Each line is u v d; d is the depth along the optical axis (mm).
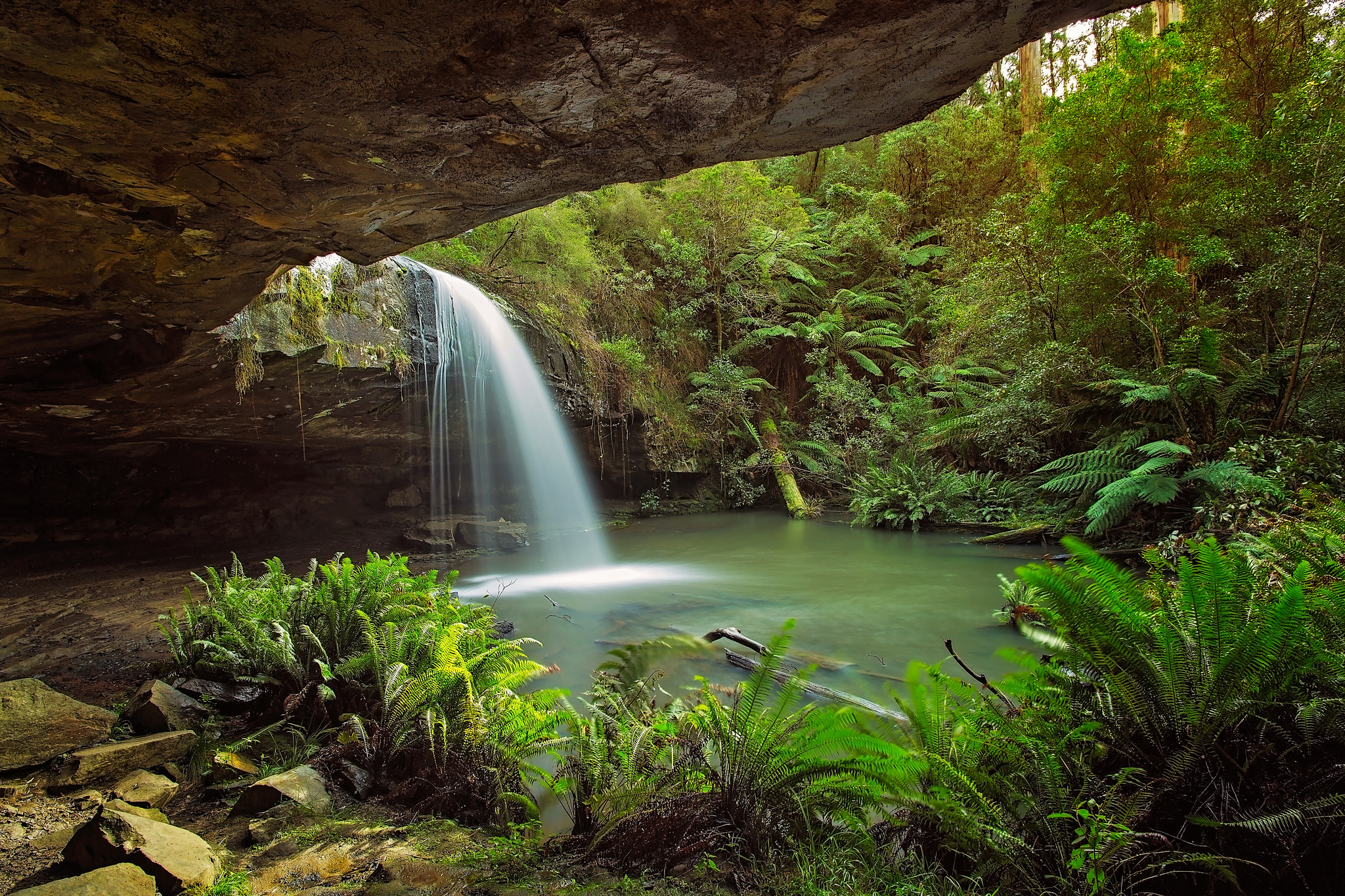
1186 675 2082
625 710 3055
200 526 9820
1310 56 8453
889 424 14477
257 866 2389
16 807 2814
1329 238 6770
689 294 15727
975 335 13117
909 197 18734
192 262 3414
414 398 9281
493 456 11523
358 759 3170
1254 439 7176
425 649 3648
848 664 4926
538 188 2848
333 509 11008
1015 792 2109
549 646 5590
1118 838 1771
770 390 16547
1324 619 2164
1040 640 2547
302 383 7641
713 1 1766
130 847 2223
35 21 1555
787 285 16578
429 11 1674
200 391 6977
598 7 1747
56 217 2803
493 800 2869
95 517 9242
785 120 2461
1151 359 8688
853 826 2352
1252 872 1867
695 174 14828
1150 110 8164
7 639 5266
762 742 2504
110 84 1866
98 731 3375
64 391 6059
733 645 5520
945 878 2148
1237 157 7785
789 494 14289
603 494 14273
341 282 7418
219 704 3902
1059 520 9758
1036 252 9578
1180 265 8938
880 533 11797
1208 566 2143
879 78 2203
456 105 2125
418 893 2201
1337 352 7000
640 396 13547
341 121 2154
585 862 2365
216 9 1586
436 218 3076
